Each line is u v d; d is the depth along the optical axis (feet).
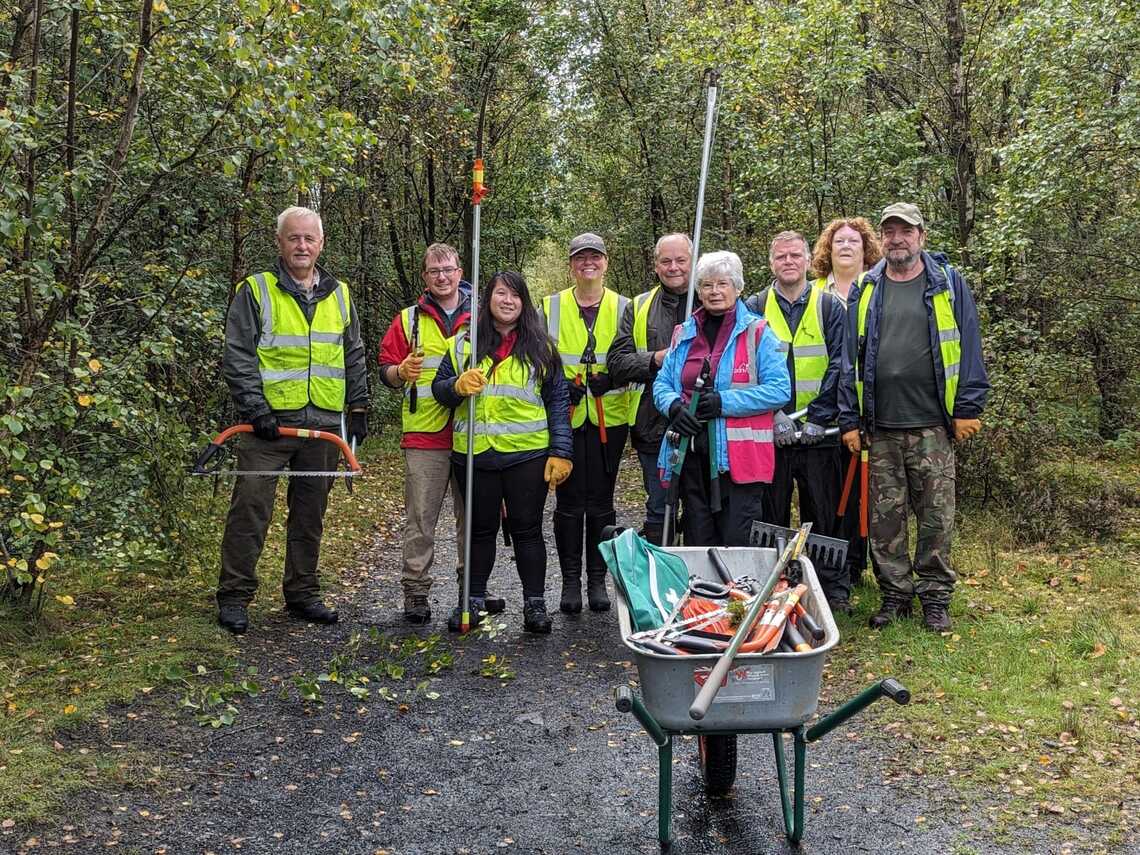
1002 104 38.29
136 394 21.22
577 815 12.95
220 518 26.78
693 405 17.80
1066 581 22.25
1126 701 15.62
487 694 17.28
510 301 19.98
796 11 39.45
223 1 18.76
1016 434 29.45
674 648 11.97
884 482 19.40
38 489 18.37
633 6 65.82
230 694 16.67
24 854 11.57
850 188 40.98
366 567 27.78
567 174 76.07
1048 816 12.39
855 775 13.80
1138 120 27.37
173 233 28.86
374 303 61.98
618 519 34.88
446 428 21.29
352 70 24.57
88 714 15.33
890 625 19.22
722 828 12.47
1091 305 34.01
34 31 17.83
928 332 18.94
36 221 16.21
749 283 50.19
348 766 14.42
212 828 12.49
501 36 63.52
